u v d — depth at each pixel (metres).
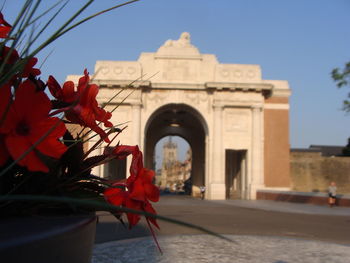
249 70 38.12
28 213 1.29
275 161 38.09
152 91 37.66
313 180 41.81
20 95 1.15
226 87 37.06
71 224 1.15
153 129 54.38
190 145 57.66
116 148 1.57
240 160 40.44
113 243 9.51
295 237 11.66
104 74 36.72
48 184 1.33
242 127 37.69
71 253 1.13
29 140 1.13
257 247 9.38
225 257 7.96
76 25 1.14
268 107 38.69
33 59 1.47
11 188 1.34
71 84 1.51
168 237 10.83
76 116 1.48
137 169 1.41
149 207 1.37
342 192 41.47
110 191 1.36
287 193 32.69
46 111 1.20
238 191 40.97
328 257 8.28
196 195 51.34
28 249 0.94
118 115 36.53
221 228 13.61
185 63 38.22
